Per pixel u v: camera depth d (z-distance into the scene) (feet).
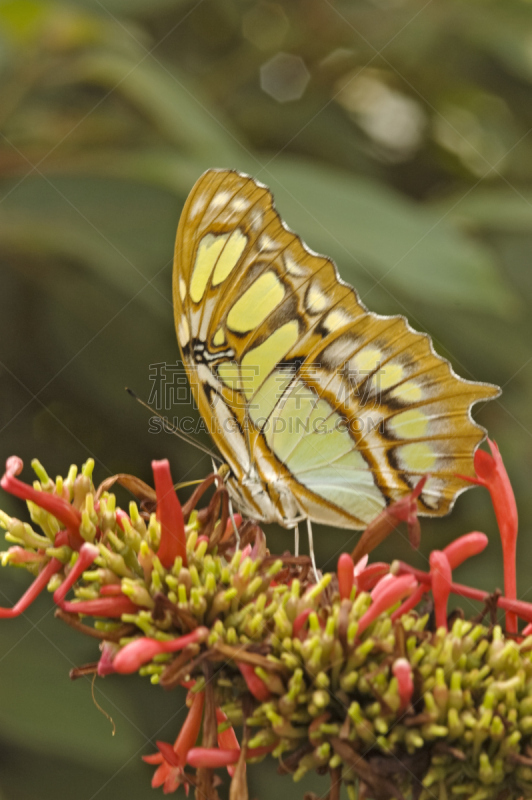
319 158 2.63
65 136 2.19
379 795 1.69
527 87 2.78
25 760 2.03
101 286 2.22
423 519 2.24
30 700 1.94
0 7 2.12
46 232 2.09
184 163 2.07
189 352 1.80
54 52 2.19
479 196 2.18
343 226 2.01
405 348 1.82
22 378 2.23
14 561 1.74
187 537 1.75
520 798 1.69
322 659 1.70
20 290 2.24
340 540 2.19
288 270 1.82
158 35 2.68
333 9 2.57
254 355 1.82
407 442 1.83
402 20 2.55
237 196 1.81
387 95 2.80
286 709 1.70
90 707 1.96
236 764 1.71
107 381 2.21
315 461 1.83
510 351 2.20
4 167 2.12
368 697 1.70
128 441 2.22
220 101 2.54
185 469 2.20
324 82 2.67
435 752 1.69
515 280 2.30
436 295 1.99
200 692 1.73
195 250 1.81
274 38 2.72
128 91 2.13
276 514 1.83
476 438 1.81
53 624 2.01
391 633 1.71
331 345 1.83
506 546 1.76
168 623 1.72
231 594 1.72
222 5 2.67
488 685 1.70
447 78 2.68
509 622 1.73
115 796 2.02
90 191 2.12
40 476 1.75
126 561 1.73
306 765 1.70
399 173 2.78
